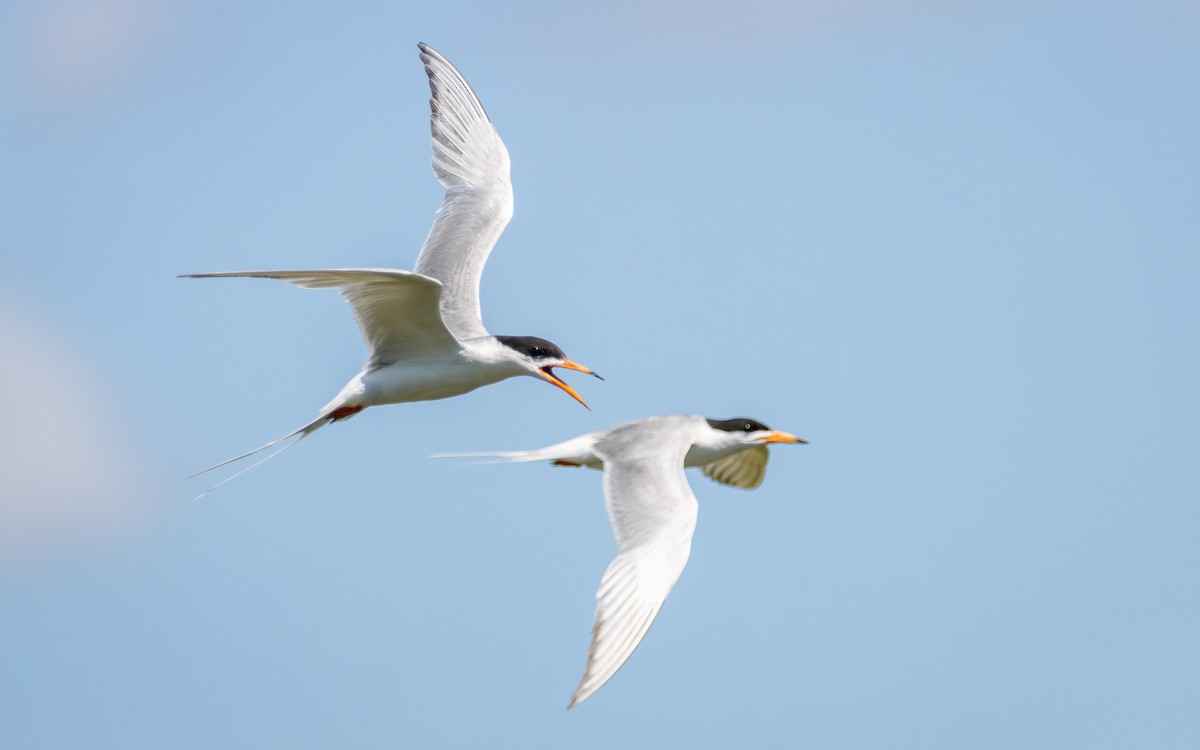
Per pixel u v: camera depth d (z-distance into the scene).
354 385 14.62
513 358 15.10
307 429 14.57
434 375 14.74
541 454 14.42
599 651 11.95
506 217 17.55
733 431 15.77
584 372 15.39
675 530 12.82
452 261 16.73
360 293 13.76
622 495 13.30
